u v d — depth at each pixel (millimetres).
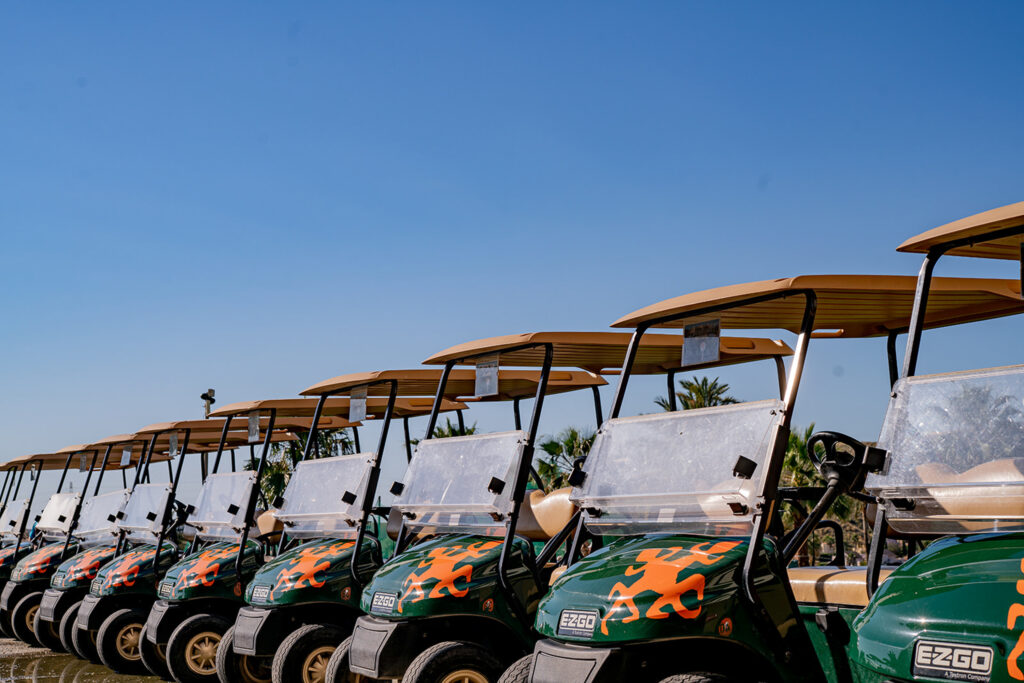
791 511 9461
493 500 5168
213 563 7410
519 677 4207
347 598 6180
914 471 3451
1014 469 3227
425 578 4910
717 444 4020
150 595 8367
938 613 2902
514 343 5352
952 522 3318
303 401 7977
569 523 5027
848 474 3744
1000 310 4570
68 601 9398
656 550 3906
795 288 3926
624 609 3645
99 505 10641
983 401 3404
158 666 7688
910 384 3619
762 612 3615
